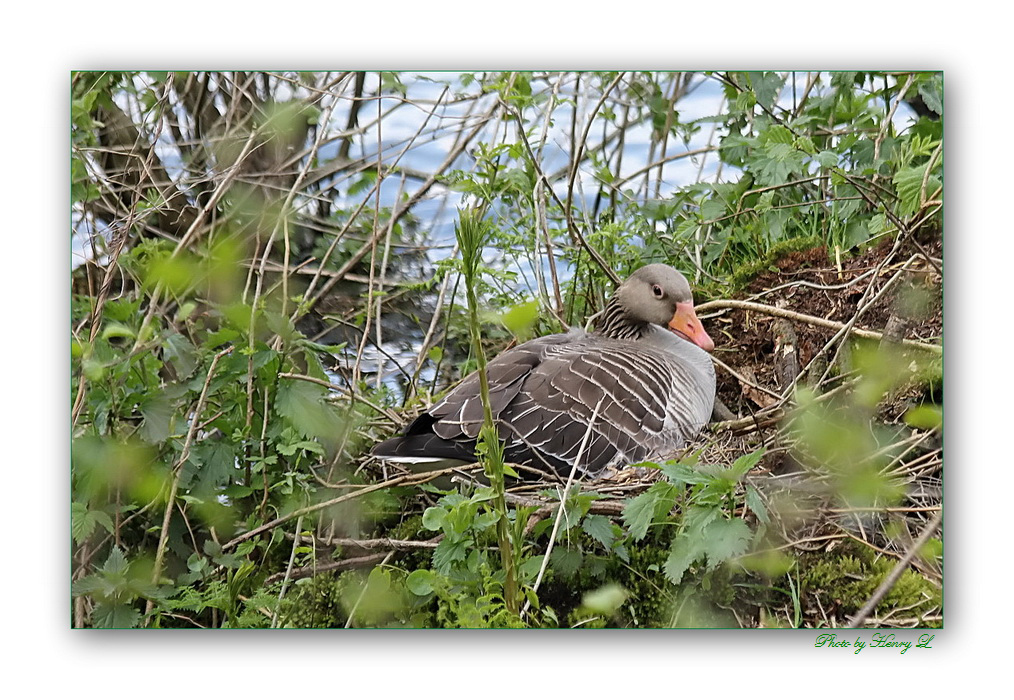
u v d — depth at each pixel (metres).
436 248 14.04
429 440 9.46
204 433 9.95
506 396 9.70
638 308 11.67
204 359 9.78
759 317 11.71
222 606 8.52
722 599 8.68
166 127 14.37
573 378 9.88
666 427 10.09
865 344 10.58
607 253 13.30
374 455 9.49
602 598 7.63
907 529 8.56
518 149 11.38
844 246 11.84
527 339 12.38
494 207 12.31
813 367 10.70
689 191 13.27
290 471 9.36
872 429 9.73
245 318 9.33
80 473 8.73
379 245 14.88
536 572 8.31
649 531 9.00
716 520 8.12
